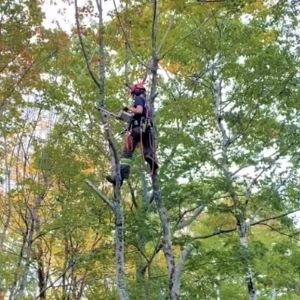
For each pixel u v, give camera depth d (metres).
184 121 15.39
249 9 15.53
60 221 16.92
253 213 16.09
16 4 13.67
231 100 16.34
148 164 9.65
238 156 15.05
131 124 9.12
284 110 15.84
